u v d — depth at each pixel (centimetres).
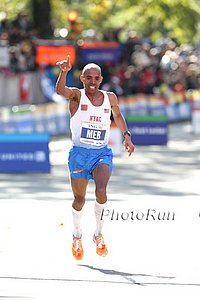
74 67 5344
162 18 6800
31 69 5531
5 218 2584
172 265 2027
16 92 5416
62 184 3347
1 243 2256
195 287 1850
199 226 2453
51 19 6175
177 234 2350
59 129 5388
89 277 1930
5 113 4944
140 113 6178
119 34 6406
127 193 3088
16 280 1906
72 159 2039
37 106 5488
